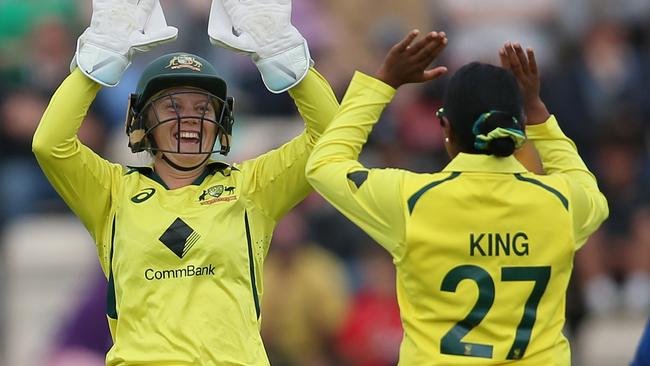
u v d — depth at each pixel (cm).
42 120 2323
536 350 2172
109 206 2355
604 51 5272
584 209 2245
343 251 4300
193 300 2270
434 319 2183
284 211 2384
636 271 4653
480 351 2159
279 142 4500
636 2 5572
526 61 2355
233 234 2309
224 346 2261
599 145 4797
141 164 2409
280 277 4134
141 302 2272
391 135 4478
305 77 2367
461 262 2186
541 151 2377
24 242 4881
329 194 2256
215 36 2344
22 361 4478
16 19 4988
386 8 5456
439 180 2211
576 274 3941
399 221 2198
